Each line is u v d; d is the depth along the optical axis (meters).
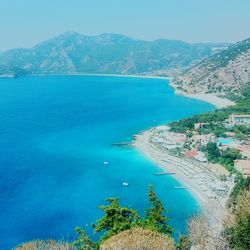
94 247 56.62
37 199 165.88
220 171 194.75
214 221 41.34
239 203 36.91
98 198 167.88
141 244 41.12
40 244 49.78
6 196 168.50
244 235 35.31
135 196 169.62
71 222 144.62
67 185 182.62
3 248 125.69
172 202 161.62
